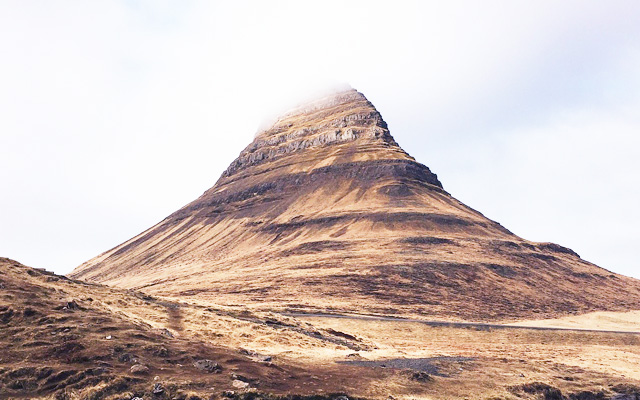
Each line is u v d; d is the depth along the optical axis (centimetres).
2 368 3691
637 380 5784
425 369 5244
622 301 18188
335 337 8044
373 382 4394
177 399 3506
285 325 8138
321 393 3891
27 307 4925
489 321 13762
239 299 14912
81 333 4550
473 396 4362
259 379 4056
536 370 5856
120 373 3784
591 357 7712
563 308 16225
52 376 3653
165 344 4650
